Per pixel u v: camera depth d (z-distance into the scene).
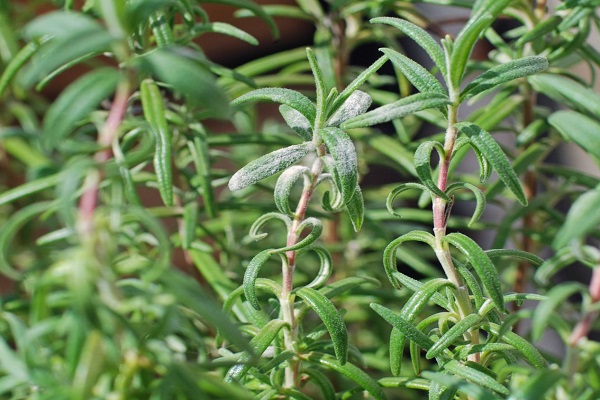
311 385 0.50
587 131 0.35
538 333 0.33
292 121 0.39
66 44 0.31
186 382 0.33
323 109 0.37
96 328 0.31
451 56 0.35
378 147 0.51
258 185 0.51
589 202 0.32
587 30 0.46
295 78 0.55
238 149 0.63
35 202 0.49
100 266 0.31
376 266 0.58
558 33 0.46
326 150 0.38
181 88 0.31
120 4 0.32
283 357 0.39
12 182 0.50
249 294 0.38
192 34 0.44
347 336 0.38
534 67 0.36
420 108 0.36
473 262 0.36
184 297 0.32
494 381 0.36
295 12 0.54
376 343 0.57
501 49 0.48
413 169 0.50
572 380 0.35
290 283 0.39
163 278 0.32
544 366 0.37
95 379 0.32
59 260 0.33
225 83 0.52
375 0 0.51
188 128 0.46
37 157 0.49
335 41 0.54
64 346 0.35
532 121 0.50
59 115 0.32
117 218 0.32
